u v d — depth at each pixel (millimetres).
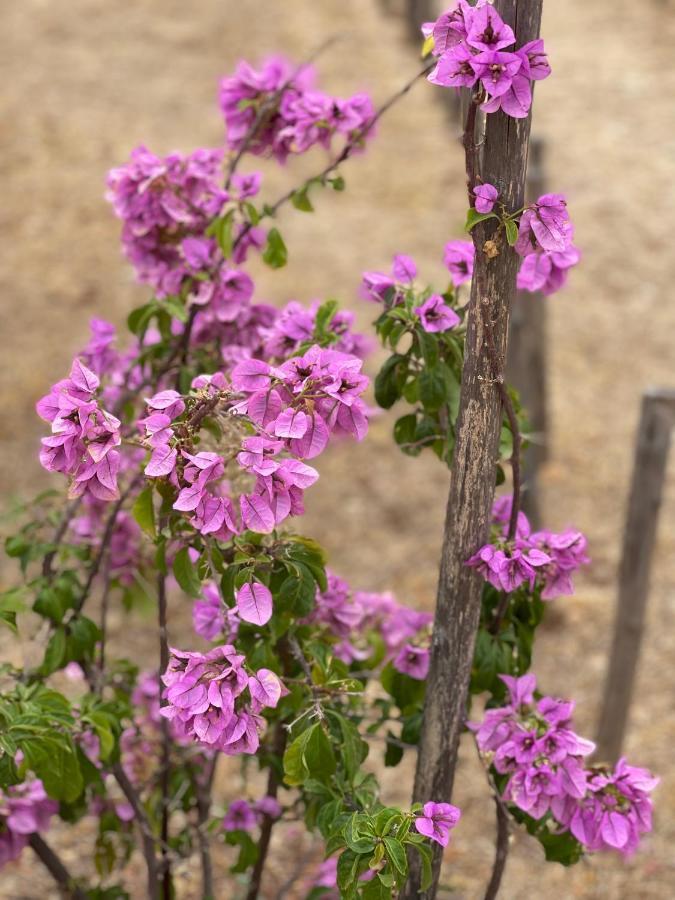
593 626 3045
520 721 1342
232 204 1607
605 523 3496
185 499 1151
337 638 1479
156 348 1568
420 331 1353
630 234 5336
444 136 6379
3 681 1510
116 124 6195
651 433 2260
